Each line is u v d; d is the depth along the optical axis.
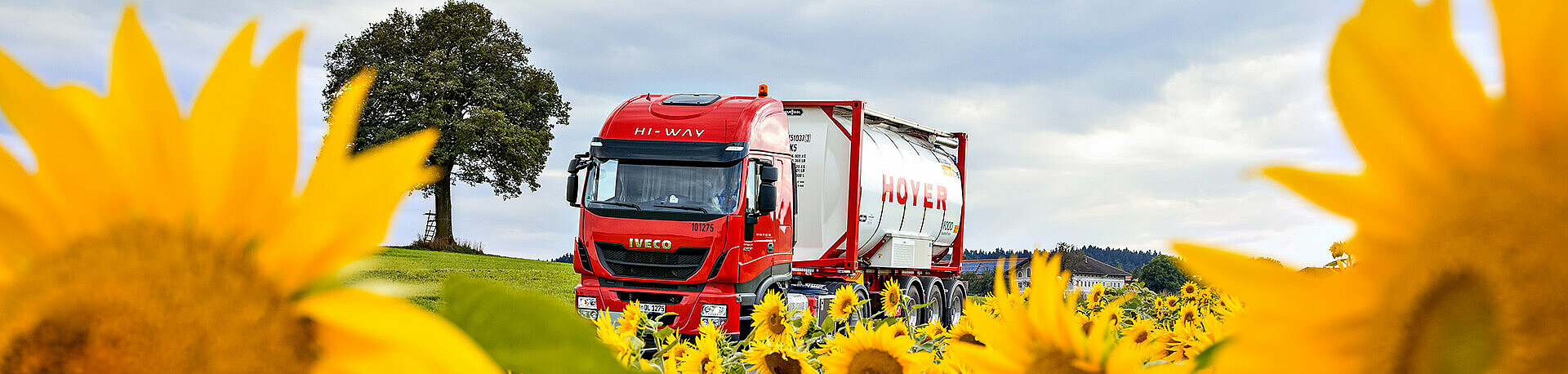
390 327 0.24
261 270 0.24
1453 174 0.28
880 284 15.55
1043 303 0.47
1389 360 0.29
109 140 0.25
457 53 38.75
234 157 0.25
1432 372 0.28
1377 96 0.28
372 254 0.25
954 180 18.19
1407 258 0.29
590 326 0.34
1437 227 0.28
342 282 0.25
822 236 14.30
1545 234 0.27
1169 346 1.02
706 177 11.43
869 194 14.63
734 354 2.79
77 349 0.25
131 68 0.25
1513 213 0.27
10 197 0.25
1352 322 0.29
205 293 0.25
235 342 0.24
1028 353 0.47
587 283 11.62
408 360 0.24
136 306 0.25
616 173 11.56
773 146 12.39
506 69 40.44
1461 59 0.27
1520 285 0.27
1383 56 0.28
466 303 0.33
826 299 13.34
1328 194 0.29
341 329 0.24
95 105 0.25
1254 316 0.31
